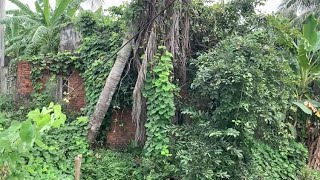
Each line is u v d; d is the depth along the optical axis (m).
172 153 6.63
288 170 7.91
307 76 9.25
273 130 6.88
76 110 8.98
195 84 6.29
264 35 6.71
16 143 1.99
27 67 9.27
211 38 7.70
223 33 7.70
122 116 8.20
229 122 6.31
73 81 9.10
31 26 14.45
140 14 7.09
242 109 6.12
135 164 7.14
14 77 10.47
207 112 6.64
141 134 7.25
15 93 9.36
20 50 14.28
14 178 2.12
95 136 7.60
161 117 6.73
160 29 7.00
